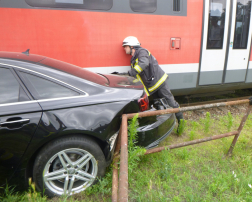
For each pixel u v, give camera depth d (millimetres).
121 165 1328
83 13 3213
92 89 2105
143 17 3533
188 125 3895
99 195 2102
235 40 4328
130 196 2100
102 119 1977
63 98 1934
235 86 4742
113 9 3348
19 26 2984
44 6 3031
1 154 1761
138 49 3301
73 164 1948
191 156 2818
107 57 3473
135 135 2270
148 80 3518
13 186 1936
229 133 2701
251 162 2695
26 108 1783
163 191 2203
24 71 1913
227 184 2250
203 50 4078
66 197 1847
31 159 1942
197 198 2035
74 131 1863
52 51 3180
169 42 3779
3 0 2869
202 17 3902
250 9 4293
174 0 3672
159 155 2799
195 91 4414
